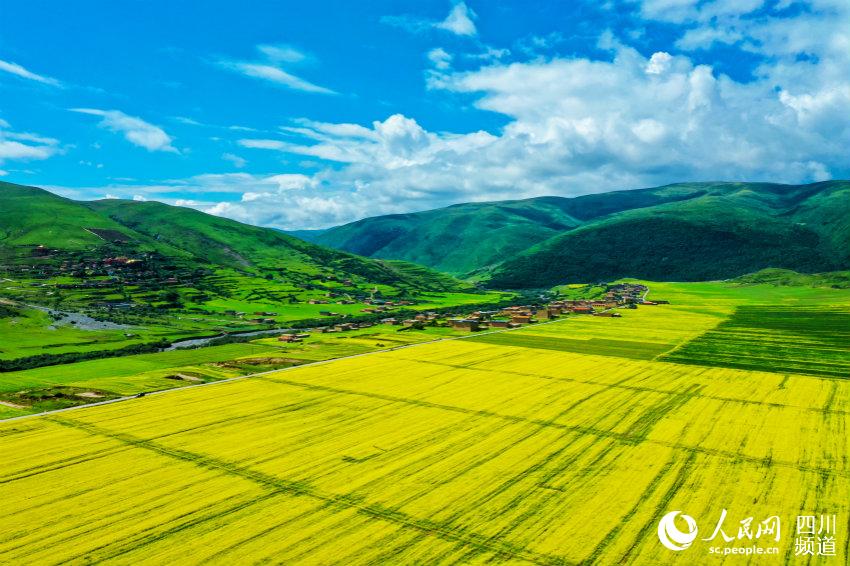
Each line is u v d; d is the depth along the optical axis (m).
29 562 37.09
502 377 93.19
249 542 39.66
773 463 53.53
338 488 48.84
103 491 48.19
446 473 51.97
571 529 41.16
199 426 66.44
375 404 76.38
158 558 37.69
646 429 64.62
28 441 60.81
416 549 38.62
